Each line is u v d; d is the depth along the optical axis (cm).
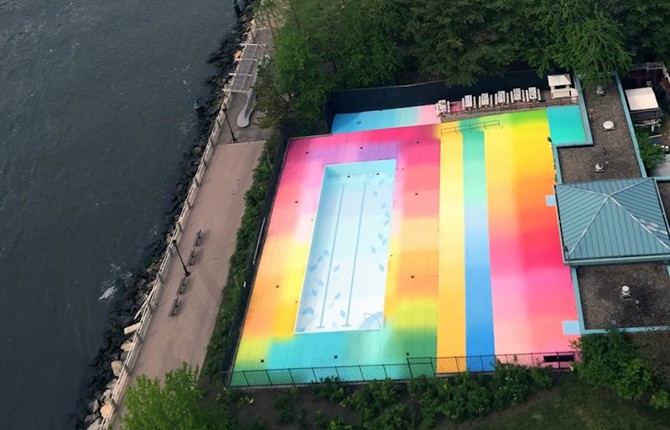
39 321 7225
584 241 5428
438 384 5272
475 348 5500
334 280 6331
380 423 5169
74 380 6619
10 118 9831
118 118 9450
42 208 8438
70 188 8612
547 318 5553
